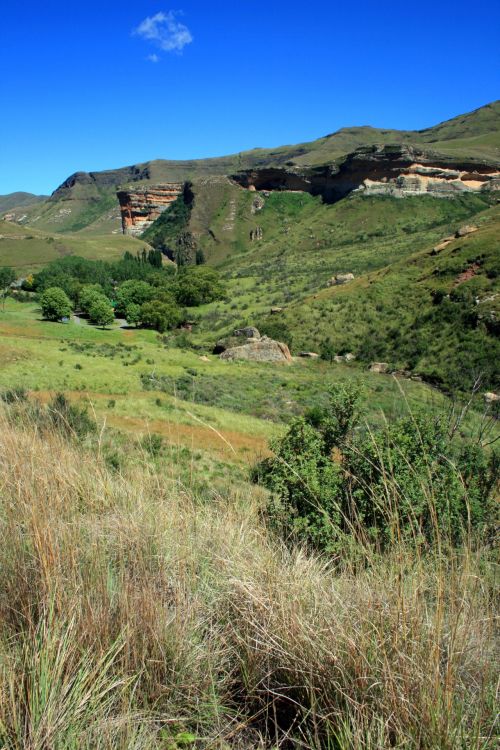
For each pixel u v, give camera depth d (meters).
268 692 1.83
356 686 1.65
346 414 6.46
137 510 2.89
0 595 1.92
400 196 137.75
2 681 1.52
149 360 44.75
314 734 1.67
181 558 2.52
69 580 2.00
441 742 1.45
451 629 1.69
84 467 3.34
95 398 24.97
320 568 2.52
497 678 1.66
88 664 1.66
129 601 1.99
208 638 2.06
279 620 1.96
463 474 4.42
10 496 2.56
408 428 4.98
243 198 168.25
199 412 23.64
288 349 51.16
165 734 1.63
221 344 54.47
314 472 5.34
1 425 3.50
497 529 3.50
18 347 41.44
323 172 162.25
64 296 67.94
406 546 2.05
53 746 1.39
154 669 1.79
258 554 2.57
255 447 16.23
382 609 1.79
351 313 55.81
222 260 143.12
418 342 44.59
